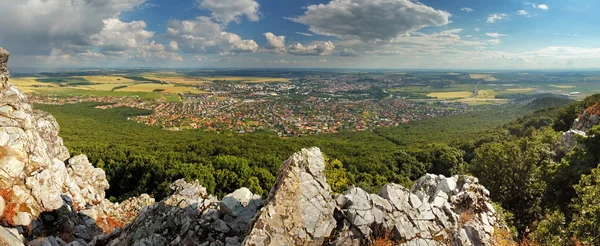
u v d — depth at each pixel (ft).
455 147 263.29
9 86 57.52
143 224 48.14
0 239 36.32
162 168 151.64
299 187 42.14
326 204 42.60
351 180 152.05
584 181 61.36
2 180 48.44
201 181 137.39
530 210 77.66
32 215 49.70
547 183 89.35
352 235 41.27
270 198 43.21
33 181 52.70
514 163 82.84
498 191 83.97
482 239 45.39
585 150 88.94
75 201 65.46
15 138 52.03
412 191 64.64
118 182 159.12
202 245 43.27
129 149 207.51
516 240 52.54
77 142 235.40
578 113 192.44
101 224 65.72
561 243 51.26
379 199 45.24
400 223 43.57
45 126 71.15
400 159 217.36
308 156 45.85
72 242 48.11
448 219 48.37
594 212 50.47
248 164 187.83
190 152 218.79
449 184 57.57
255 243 36.70
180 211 49.24
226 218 48.24
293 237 38.78
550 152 107.96
